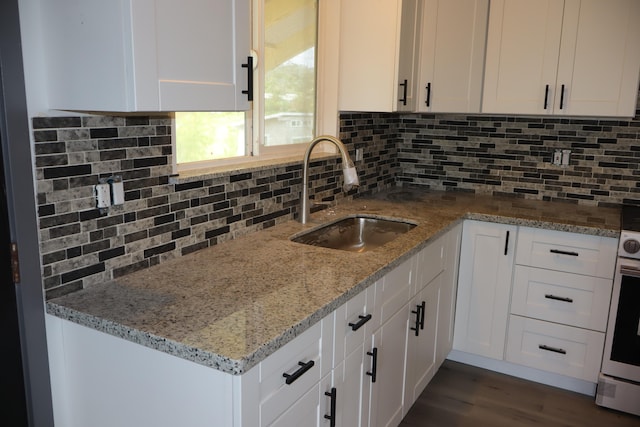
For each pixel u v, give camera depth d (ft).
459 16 9.45
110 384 4.50
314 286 5.14
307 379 4.63
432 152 11.55
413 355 7.55
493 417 8.24
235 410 3.77
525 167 10.65
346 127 9.46
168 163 5.67
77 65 4.16
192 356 3.79
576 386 9.04
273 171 7.44
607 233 8.08
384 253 6.38
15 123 4.21
